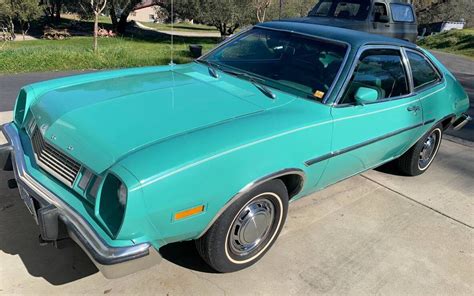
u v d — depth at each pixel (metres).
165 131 2.55
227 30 31.22
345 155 3.38
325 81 3.36
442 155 5.66
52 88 3.26
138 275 2.87
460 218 4.05
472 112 8.25
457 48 32.84
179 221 2.40
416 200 4.32
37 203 2.58
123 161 2.27
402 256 3.37
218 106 2.95
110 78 3.45
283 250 3.28
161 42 29.31
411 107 4.04
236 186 2.57
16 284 2.69
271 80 3.52
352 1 10.84
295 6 30.27
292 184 3.13
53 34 34.31
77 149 2.47
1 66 9.45
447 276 3.19
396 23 11.26
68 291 2.68
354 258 3.28
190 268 2.98
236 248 2.87
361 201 4.19
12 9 27.50
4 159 3.07
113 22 36.81
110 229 2.23
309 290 2.89
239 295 2.78
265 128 2.75
